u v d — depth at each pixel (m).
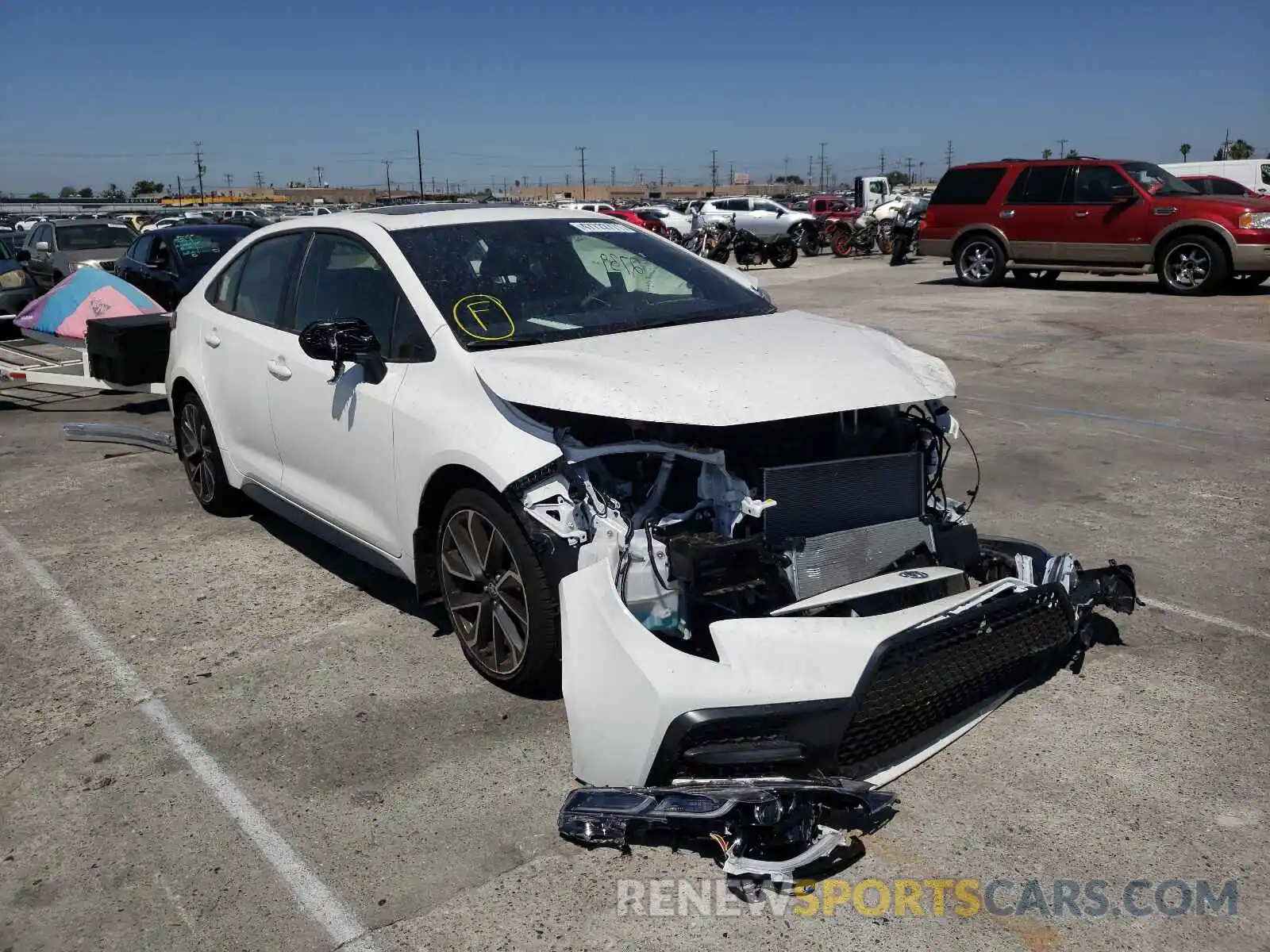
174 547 5.51
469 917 2.72
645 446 3.29
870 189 43.38
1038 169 16.72
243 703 3.85
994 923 2.67
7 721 3.76
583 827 2.84
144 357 7.75
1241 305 13.92
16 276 12.97
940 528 3.70
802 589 3.30
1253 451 6.98
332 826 3.11
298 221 5.04
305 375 4.52
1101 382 9.30
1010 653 3.35
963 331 12.45
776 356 3.49
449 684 3.95
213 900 2.80
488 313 3.97
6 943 2.66
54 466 7.14
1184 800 3.15
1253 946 2.57
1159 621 4.39
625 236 4.77
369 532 4.25
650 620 3.23
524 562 3.53
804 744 2.85
